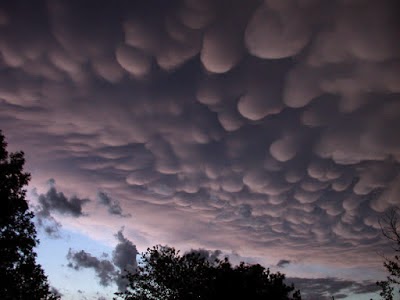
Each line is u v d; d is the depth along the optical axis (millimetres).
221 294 21625
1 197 18625
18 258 18969
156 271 23938
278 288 21734
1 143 20109
